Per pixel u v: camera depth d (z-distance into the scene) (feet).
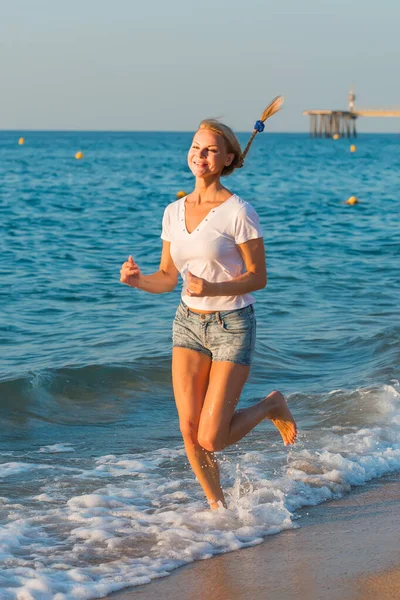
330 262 58.70
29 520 16.03
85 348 32.45
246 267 15.33
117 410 25.36
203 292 14.53
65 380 27.20
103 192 122.93
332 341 34.01
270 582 13.37
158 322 37.86
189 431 15.75
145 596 12.95
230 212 15.03
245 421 15.89
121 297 44.78
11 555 14.37
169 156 269.03
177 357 15.76
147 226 81.15
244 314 15.34
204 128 15.24
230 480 18.45
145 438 22.59
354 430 22.77
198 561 14.25
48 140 550.36
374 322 38.04
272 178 163.02
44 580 13.20
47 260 58.70
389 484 18.69
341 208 102.78
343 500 17.56
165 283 16.11
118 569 13.85
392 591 12.93
